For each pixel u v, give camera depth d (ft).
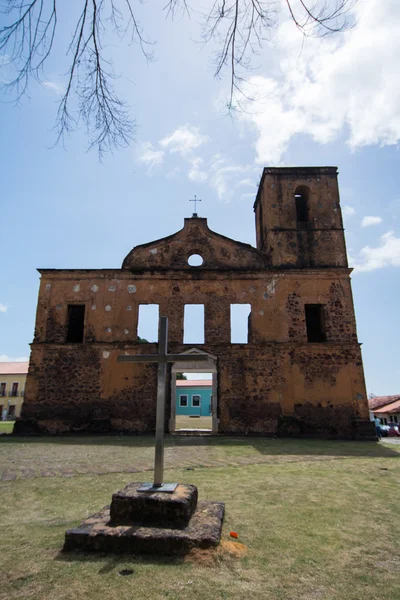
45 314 59.77
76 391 56.59
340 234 62.80
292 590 10.53
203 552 12.40
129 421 55.57
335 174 65.67
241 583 10.84
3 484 22.13
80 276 61.16
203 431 58.13
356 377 56.29
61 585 10.56
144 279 60.85
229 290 60.13
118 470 25.95
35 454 34.12
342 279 60.23
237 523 15.52
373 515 16.80
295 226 63.05
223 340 58.29
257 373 56.70
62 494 19.86
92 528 13.46
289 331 58.29
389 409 109.91
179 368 57.26
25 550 12.84
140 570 11.44
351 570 11.76
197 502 16.60
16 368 177.68
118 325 59.21
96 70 12.37
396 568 11.92
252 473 25.55
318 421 54.75
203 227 64.03
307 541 13.87
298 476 24.73
